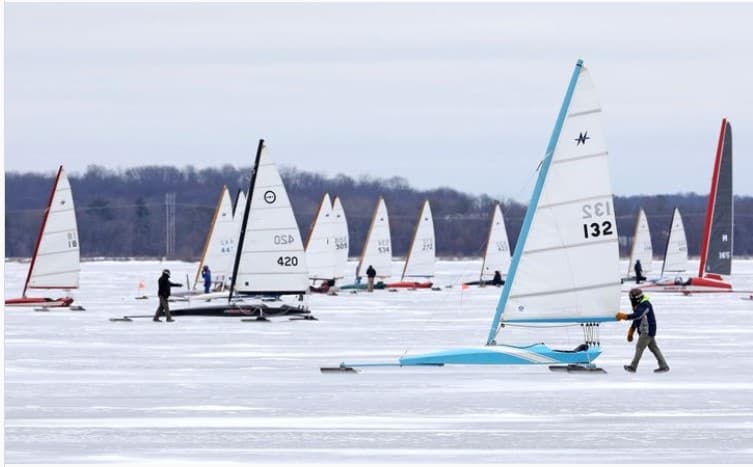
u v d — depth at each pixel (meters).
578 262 89.88
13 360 103.50
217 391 83.38
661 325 145.12
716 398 79.25
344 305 194.50
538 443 64.31
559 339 129.00
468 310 179.25
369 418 71.94
